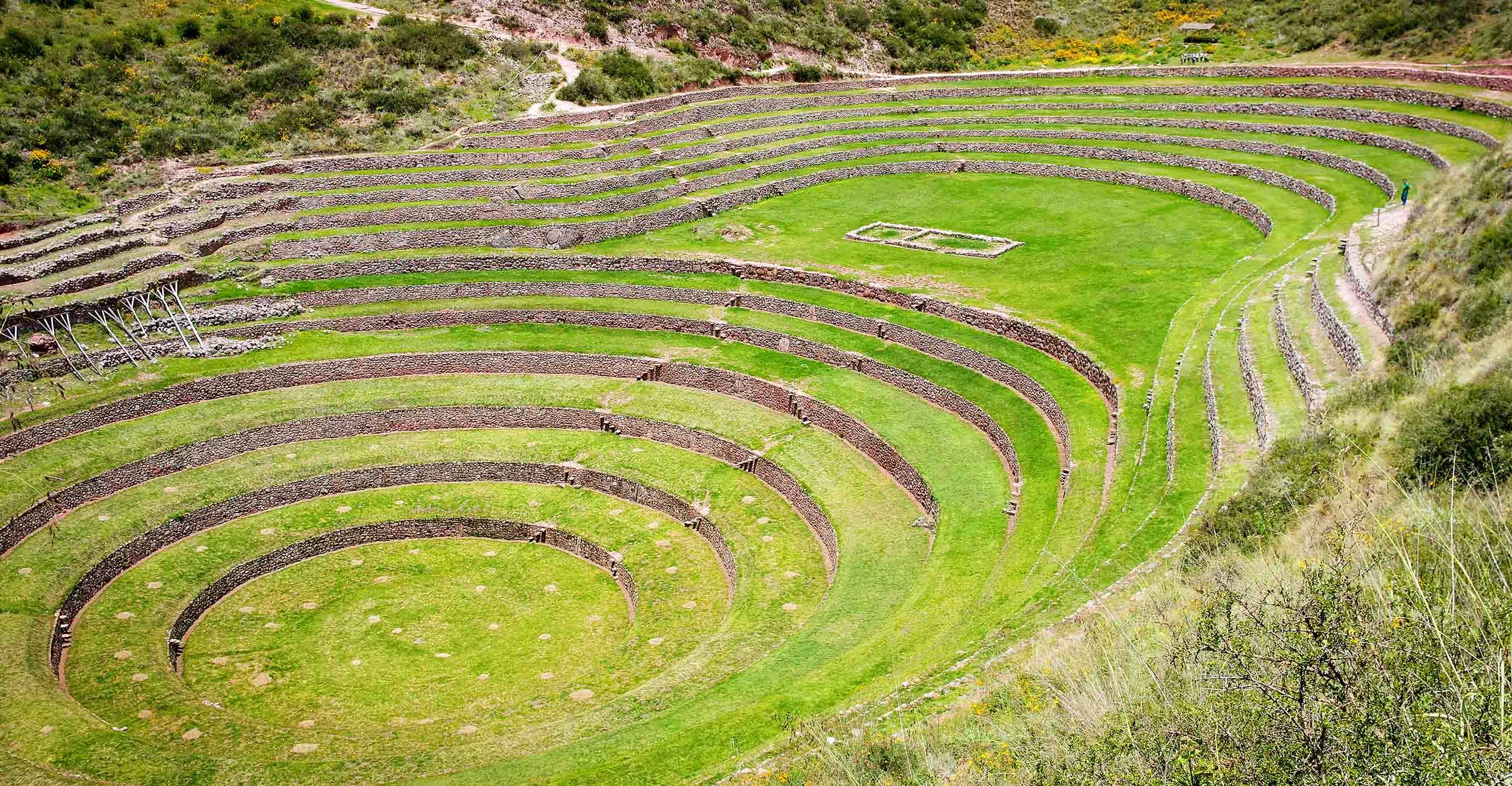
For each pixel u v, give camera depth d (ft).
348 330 203.62
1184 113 284.41
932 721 71.41
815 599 133.90
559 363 195.31
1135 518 114.83
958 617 111.65
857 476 159.22
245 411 177.58
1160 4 364.58
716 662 118.93
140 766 103.40
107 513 153.99
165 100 249.34
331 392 185.47
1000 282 205.26
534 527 157.58
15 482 155.02
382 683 125.70
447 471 170.50
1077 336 175.22
